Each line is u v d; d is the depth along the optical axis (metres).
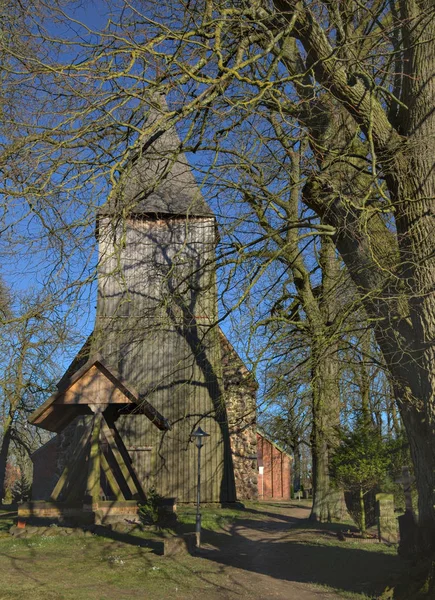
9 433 33.91
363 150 10.85
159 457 24.09
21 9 9.19
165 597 9.38
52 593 9.43
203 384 24.53
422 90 9.50
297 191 15.34
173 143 12.57
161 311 13.70
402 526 10.95
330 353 11.45
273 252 12.18
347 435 16.08
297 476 46.75
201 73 9.89
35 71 8.47
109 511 16.64
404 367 9.49
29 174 8.52
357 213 9.98
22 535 15.41
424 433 9.02
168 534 15.73
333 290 12.24
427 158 9.30
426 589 7.95
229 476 24.23
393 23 10.12
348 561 11.59
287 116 10.95
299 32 9.85
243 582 10.44
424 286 9.00
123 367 24.23
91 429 17.14
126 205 9.40
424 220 9.21
